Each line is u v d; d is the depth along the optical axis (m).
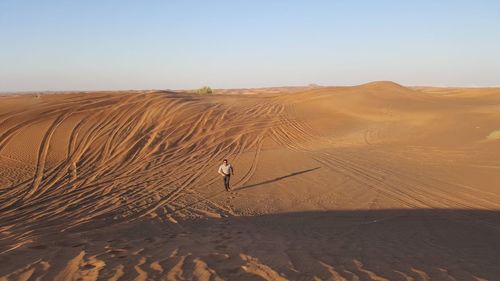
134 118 33.03
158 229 12.12
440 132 31.72
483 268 6.97
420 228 11.40
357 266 6.79
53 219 13.88
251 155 26.67
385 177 19.39
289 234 10.59
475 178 18.06
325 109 44.59
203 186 19.08
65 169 22.12
